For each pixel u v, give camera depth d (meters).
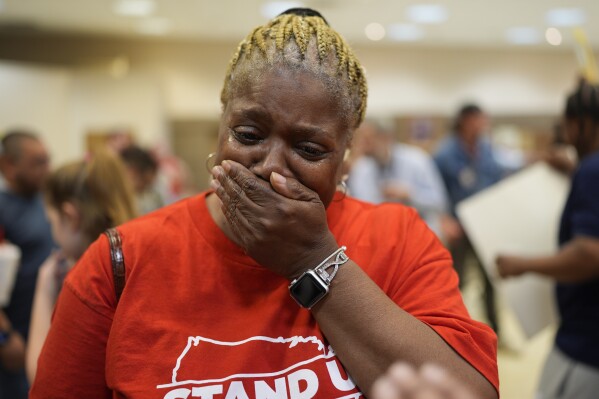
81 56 6.84
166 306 0.69
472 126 3.62
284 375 0.66
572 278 1.50
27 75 5.47
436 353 0.63
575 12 5.91
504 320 4.14
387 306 0.65
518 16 6.04
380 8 5.52
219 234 0.73
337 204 0.79
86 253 0.73
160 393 0.64
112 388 0.66
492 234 2.19
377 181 3.54
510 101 8.45
